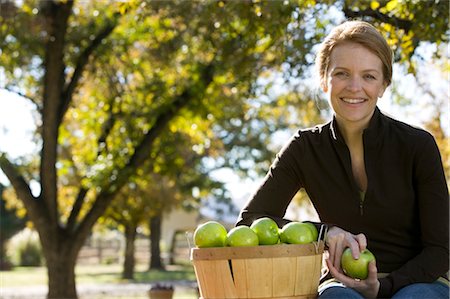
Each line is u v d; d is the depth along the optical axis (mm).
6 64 11617
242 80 8953
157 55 11188
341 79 2781
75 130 13953
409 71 6484
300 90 10617
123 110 12875
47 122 11789
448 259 2768
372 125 2830
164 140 13344
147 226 34125
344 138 2900
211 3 7484
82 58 12078
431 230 2766
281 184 3018
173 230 40375
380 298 2686
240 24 8070
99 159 12484
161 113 12445
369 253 2678
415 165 2797
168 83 12672
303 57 7031
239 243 2521
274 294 2490
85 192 12602
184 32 10055
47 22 10945
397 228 2854
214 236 2607
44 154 11961
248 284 2479
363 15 6543
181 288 21328
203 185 25828
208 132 14281
